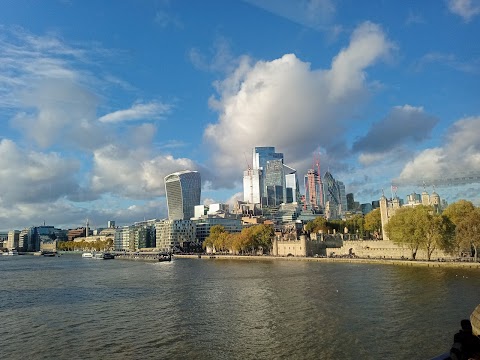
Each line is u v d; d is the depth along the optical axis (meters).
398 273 149.12
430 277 132.25
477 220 164.38
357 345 62.41
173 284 146.62
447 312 80.56
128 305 102.50
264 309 91.31
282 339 67.12
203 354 61.22
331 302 95.50
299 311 87.31
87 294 124.88
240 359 58.59
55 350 65.62
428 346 60.94
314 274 160.00
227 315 86.56
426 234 185.75
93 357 61.56
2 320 88.12
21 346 68.25
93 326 80.44
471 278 125.88
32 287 147.50
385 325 72.75
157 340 69.19
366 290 110.62
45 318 89.06
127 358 60.66
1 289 142.88
